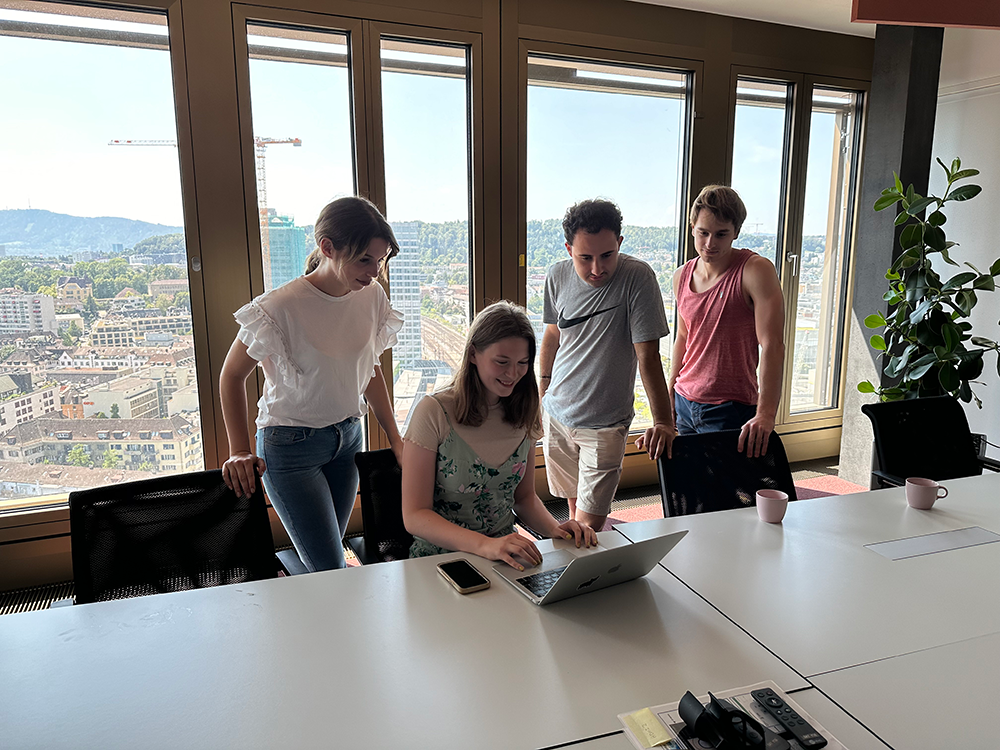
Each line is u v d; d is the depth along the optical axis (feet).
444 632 3.87
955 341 10.44
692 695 3.05
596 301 7.37
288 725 3.08
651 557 4.31
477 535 4.90
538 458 11.96
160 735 3.01
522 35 10.41
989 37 11.71
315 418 6.20
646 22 11.16
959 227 12.65
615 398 7.50
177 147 8.90
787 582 4.55
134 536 5.03
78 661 3.56
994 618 4.09
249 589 4.39
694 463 6.51
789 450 14.10
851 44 12.74
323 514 6.39
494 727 3.08
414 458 5.26
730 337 7.77
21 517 8.77
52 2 8.16
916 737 3.03
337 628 3.91
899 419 7.93
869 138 12.11
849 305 13.88
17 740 2.97
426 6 9.74
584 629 3.92
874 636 3.89
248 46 9.03
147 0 8.38
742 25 11.84
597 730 3.07
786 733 3.04
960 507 5.99
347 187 9.91
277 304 5.87
